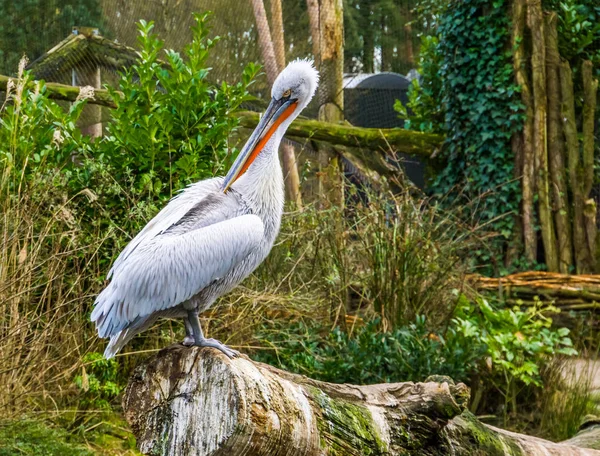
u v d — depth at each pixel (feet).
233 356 11.55
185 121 21.27
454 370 21.15
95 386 18.67
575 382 23.73
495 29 34.58
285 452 10.94
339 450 11.53
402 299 23.03
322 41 37.86
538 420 22.98
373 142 35.55
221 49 37.55
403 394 12.67
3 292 17.35
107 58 35.29
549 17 34.55
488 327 23.63
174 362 11.41
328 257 23.52
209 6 37.24
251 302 20.83
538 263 33.99
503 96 34.17
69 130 21.39
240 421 10.52
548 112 34.37
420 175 38.24
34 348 17.88
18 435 16.75
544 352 23.08
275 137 15.03
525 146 33.83
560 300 29.60
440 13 38.40
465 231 27.40
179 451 11.08
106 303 12.80
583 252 33.50
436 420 12.47
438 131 37.55
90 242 19.70
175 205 13.53
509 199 34.24
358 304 24.14
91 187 20.54
